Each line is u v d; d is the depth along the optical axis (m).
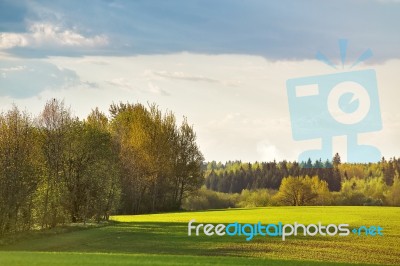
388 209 97.00
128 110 112.25
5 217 54.66
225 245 51.91
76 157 72.19
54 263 31.48
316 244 53.19
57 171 69.25
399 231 62.44
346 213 86.44
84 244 51.38
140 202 109.44
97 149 73.19
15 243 51.22
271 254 47.62
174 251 48.16
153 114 111.56
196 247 50.53
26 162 58.75
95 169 72.81
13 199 55.47
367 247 51.94
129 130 108.44
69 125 72.94
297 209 99.12
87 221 72.12
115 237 56.47
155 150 107.62
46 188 64.75
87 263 31.75
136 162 105.00
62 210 68.62
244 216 83.69
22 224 59.25
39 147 68.94
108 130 84.25
